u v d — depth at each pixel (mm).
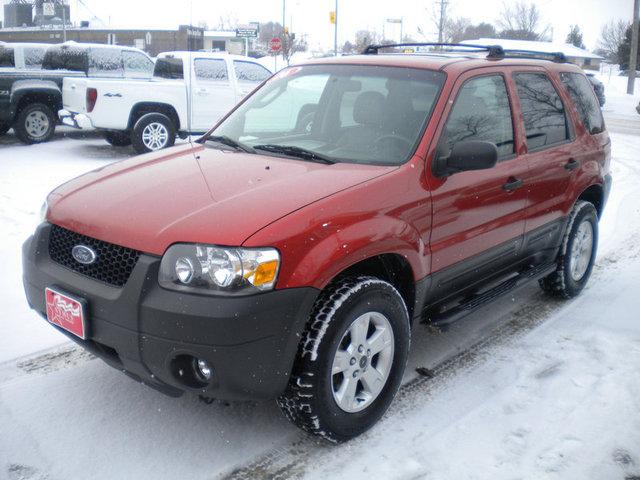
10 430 3195
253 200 2971
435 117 3596
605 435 3287
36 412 3357
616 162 12633
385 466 3012
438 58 4188
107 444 3127
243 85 12586
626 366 4043
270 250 2713
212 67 12234
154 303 2713
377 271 3410
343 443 3180
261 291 2699
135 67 13188
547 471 2992
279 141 3988
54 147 12289
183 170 3492
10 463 2951
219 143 4078
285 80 4449
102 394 3557
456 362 4078
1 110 12039
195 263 2707
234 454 3088
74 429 3232
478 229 3826
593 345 4340
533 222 4398
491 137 3990
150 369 2818
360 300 3004
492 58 4352
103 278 2957
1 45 12680
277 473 2959
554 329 4621
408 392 3689
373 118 3781
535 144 4395
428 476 2943
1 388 3566
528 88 4473
